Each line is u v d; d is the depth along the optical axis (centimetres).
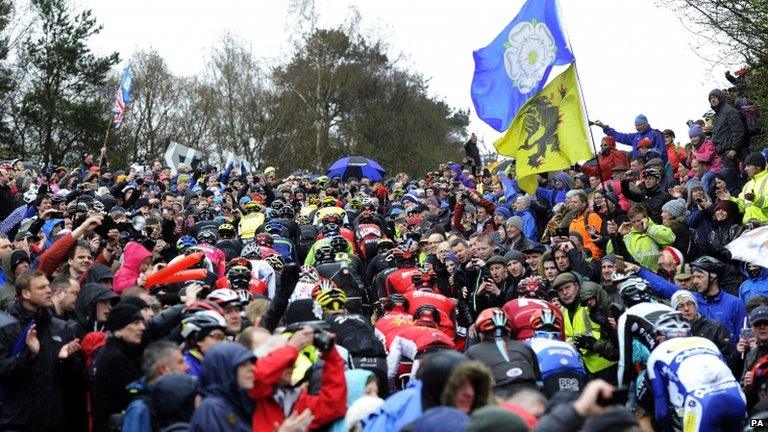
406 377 2102
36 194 3622
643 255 2645
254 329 1534
